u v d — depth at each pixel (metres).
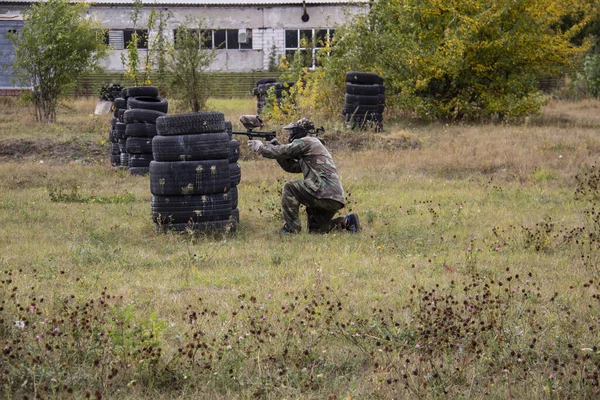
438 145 54.66
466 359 15.69
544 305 19.67
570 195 38.22
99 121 66.56
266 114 66.06
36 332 16.61
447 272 23.25
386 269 23.73
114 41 114.44
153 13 86.06
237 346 16.14
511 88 72.19
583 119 71.75
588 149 51.56
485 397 14.32
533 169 45.12
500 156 48.38
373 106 61.69
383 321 17.58
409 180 43.31
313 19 117.38
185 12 116.44
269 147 30.11
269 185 42.22
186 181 29.06
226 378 14.88
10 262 24.69
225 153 29.53
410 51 71.19
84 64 76.81
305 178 30.38
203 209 29.39
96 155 54.94
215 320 18.33
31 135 59.56
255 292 21.06
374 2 77.25
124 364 15.07
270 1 117.25
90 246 26.84
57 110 83.56
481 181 43.34
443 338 16.47
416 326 17.62
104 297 19.09
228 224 29.77
